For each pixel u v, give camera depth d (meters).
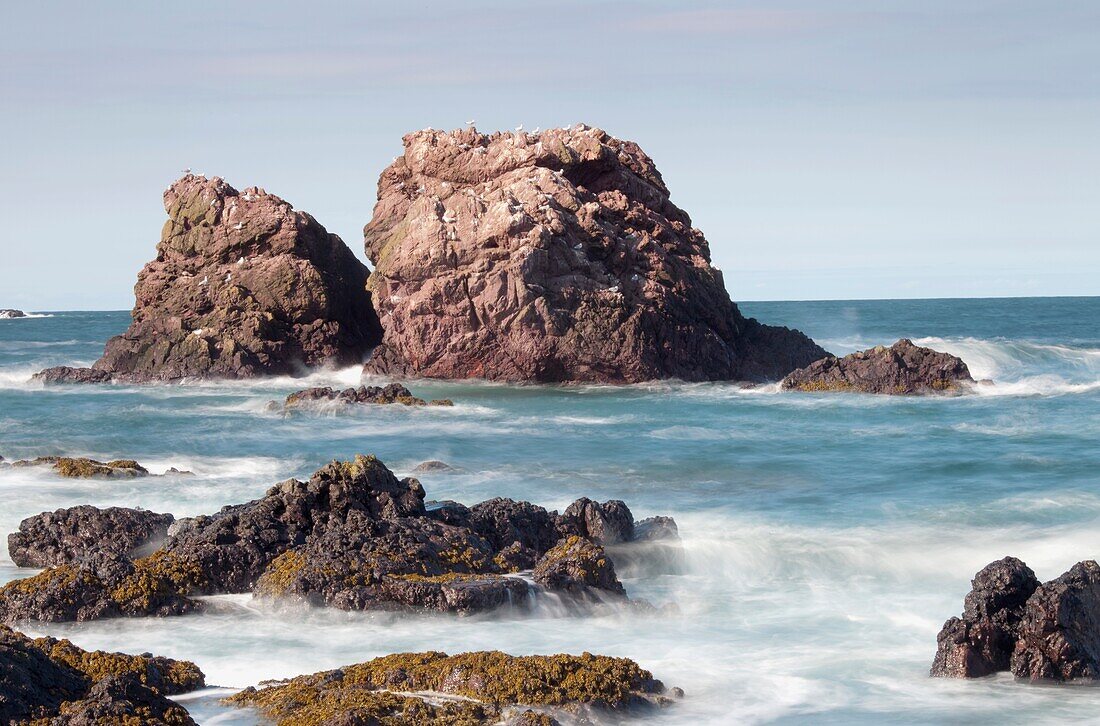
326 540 22.94
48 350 103.94
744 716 16.36
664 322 67.69
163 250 76.12
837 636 20.75
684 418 53.81
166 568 22.38
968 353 83.50
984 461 40.31
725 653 19.59
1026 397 60.47
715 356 69.62
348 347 74.69
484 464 39.88
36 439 44.69
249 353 71.06
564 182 70.19
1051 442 45.19
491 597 21.61
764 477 37.44
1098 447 43.56
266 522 23.83
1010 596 18.89
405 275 67.25
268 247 74.25
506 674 16.17
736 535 28.08
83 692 14.63
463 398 61.22
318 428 49.84
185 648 19.48
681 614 22.28
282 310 72.94
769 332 74.81
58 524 25.45
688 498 33.66
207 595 22.50
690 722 16.03
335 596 21.42
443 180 74.56
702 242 76.12
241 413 55.16
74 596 21.02
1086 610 18.58
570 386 66.12
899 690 17.69
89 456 41.22
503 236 66.12
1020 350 85.12
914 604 23.03
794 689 17.59
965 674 18.31
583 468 39.06
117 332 145.00
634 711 16.22
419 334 67.12
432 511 25.64
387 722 14.51
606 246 68.56
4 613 20.77
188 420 52.06
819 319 161.50
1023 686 17.92
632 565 25.62
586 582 22.70
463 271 66.38
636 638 20.48
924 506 32.00
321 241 76.00
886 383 62.72
